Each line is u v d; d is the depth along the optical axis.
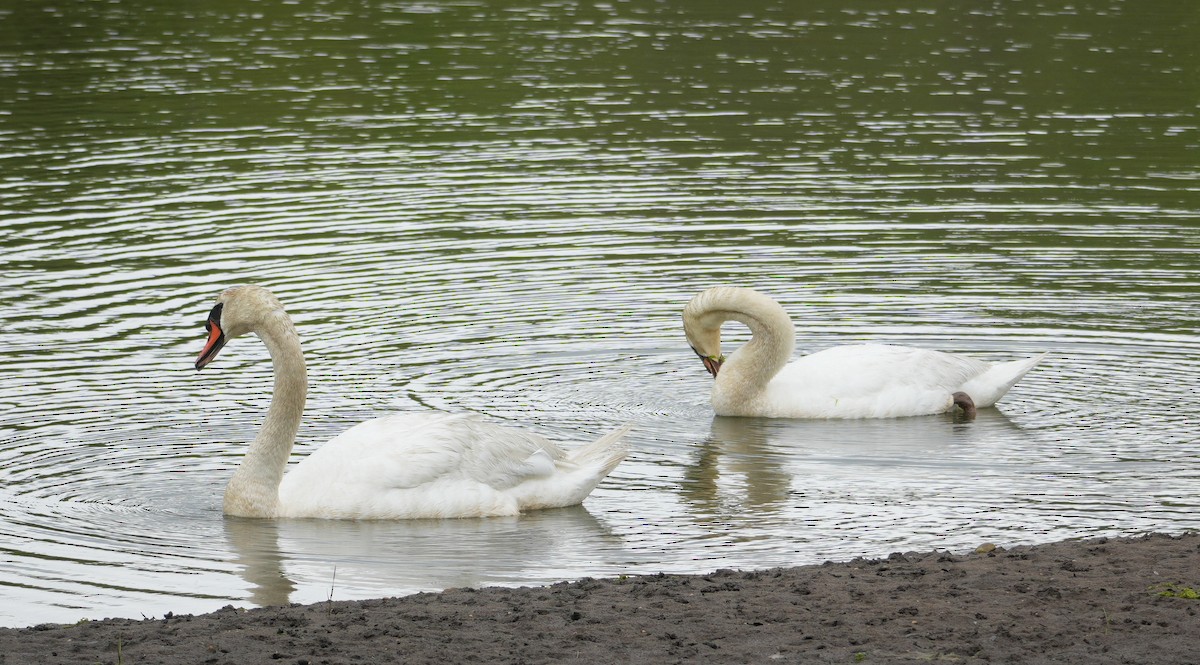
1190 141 29.97
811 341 19.42
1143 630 9.66
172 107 32.50
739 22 42.41
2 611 11.12
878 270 22.33
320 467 13.78
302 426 16.08
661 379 18.20
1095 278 21.91
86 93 33.56
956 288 21.52
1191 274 22.03
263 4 44.91
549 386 17.72
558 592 10.82
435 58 37.78
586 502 14.21
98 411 16.42
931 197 26.25
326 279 21.73
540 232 24.27
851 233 24.22
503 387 17.61
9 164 27.67
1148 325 19.84
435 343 19.12
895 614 10.09
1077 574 10.90
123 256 22.61
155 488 14.29
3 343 18.73
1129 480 14.50
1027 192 26.55
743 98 33.62
